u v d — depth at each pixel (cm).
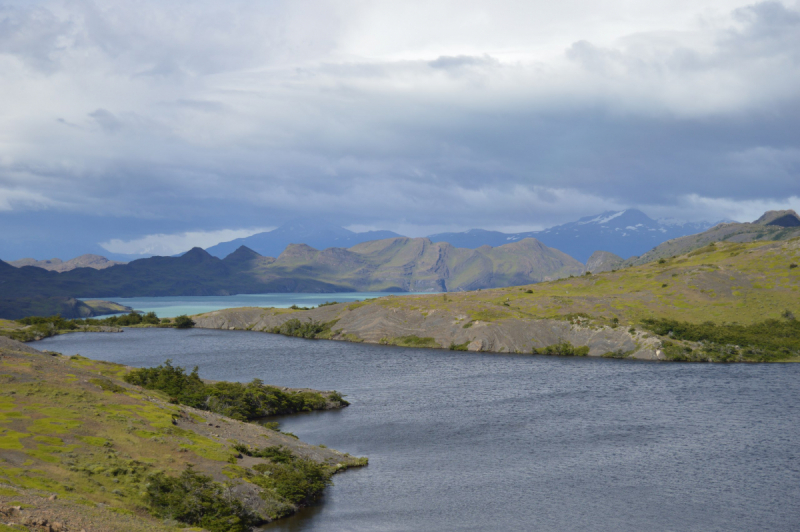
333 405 11000
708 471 7175
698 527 5541
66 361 9500
